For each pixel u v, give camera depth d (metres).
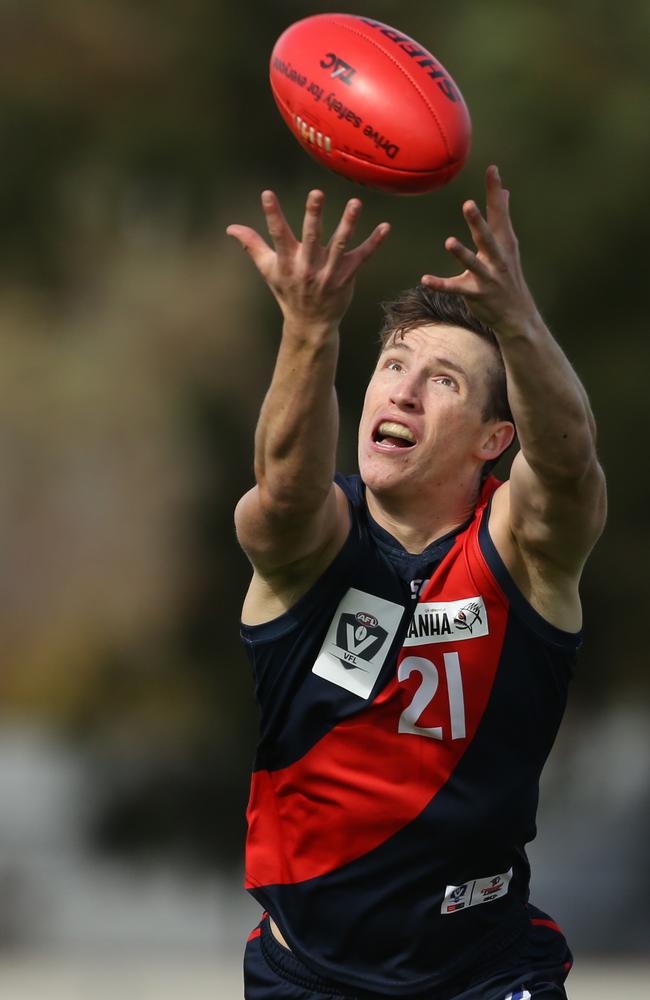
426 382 15.56
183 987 38.75
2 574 92.44
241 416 58.06
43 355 70.19
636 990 37.69
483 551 15.31
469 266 13.74
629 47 52.06
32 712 85.50
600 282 51.16
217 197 60.50
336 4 58.94
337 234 13.52
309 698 15.38
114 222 62.88
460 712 15.18
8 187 60.25
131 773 58.81
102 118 60.88
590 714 57.38
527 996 15.49
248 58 59.78
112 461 80.00
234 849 58.34
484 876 15.52
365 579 15.38
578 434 14.23
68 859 69.12
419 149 14.51
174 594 62.75
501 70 50.22
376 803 15.20
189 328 64.88
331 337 13.94
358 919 15.47
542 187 49.97
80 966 44.44
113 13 61.47
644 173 49.81
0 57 61.81
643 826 65.56
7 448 85.25
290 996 15.84
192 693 58.41
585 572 52.03
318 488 14.47
